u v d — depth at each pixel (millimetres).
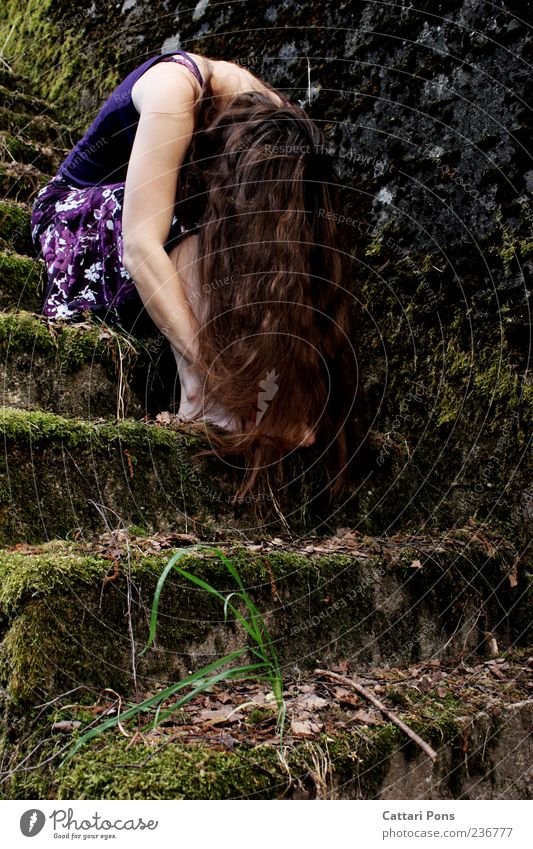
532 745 1552
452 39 2238
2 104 3105
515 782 1494
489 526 2084
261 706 1232
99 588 1216
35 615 1135
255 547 1556
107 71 3268
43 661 1122
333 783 1128
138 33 3180
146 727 1103
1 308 1954
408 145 2297
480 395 2129
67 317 1918
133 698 1201
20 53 3693
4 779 1072
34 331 1678
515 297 2090
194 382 1767
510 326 2090
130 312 1928
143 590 1265
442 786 1339
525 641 2008
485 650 1890
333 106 2461
